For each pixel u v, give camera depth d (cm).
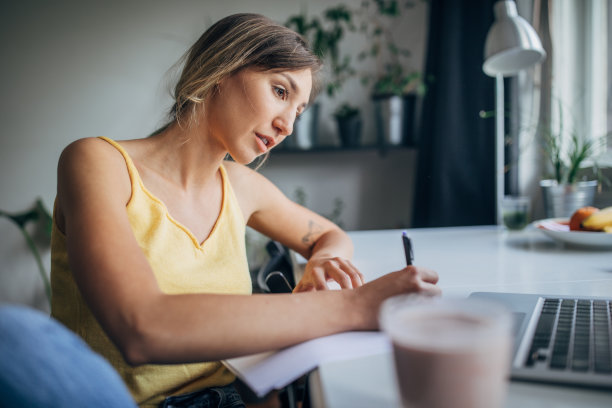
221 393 75
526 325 57
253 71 76
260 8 251
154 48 247
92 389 35
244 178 105
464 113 208
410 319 37
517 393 43
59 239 79
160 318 52
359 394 44
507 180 193
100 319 53
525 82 195
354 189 267
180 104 82
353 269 81
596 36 176
